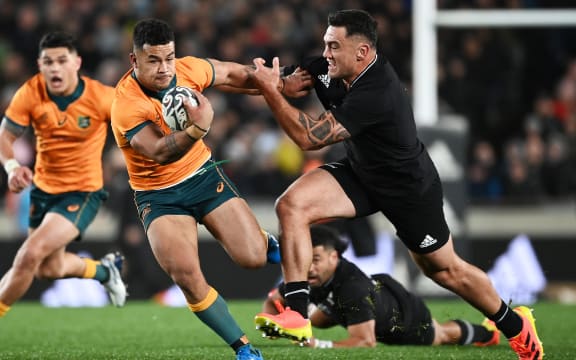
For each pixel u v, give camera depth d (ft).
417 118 128.16
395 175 61.57
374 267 123.75
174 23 188.14
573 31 185.06
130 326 95.61
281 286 76.95
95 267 85.61
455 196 124.47
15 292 77.15
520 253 132.87
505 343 81.76
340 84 63.67
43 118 79.36
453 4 174.19
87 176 81.30
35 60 188.34
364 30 60.39
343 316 76.07
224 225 61.21
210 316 58.90
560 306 113.91
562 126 171.01
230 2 193.26
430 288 123.03
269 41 184.55
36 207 82.02
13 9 196.34
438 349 74.23
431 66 128.06
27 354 71.20
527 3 176.35
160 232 59.00
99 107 79.97
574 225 143.64
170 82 60.64
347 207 62.34
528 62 184.14
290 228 60.49
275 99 59.00
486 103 176.65
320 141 59.21
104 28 190.29
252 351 59.72
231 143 164.45
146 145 57.47
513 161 159.53
